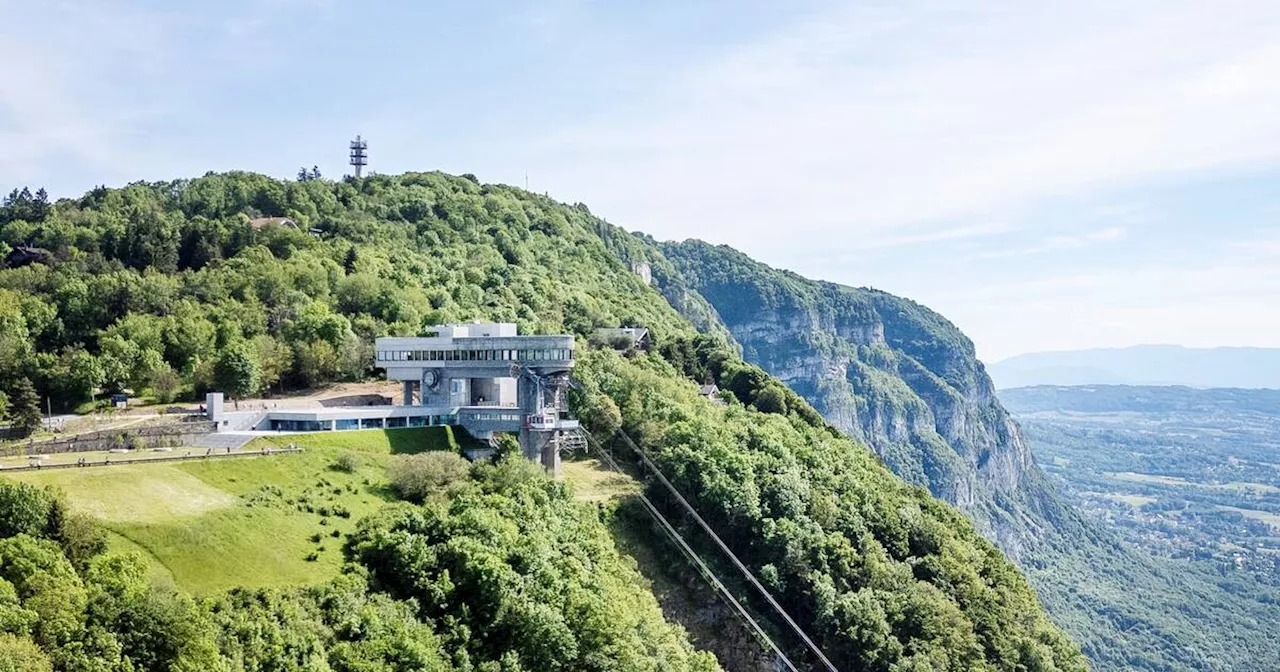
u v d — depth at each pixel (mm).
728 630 191875
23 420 189375
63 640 106812
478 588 144125
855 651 194125
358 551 146875
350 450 179250
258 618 123750
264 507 150125
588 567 163750
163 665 110562
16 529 119688
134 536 132125
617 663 144875
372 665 122750
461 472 180000
